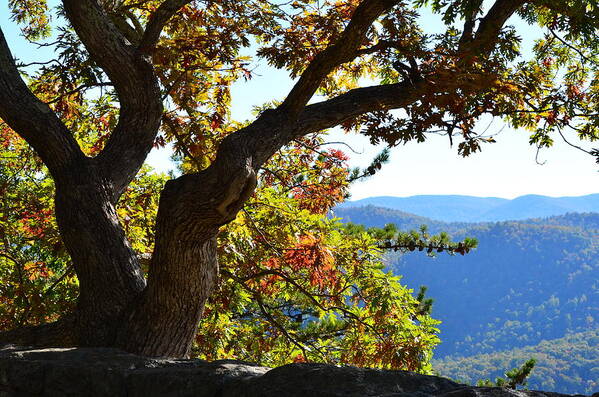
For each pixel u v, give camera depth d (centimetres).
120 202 734
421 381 223
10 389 292
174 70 584
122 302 451
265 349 932
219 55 576
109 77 494
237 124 745
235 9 609
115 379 268
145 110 501
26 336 461
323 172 858
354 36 446
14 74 472
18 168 918
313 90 463
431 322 813
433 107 471
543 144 623
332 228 819
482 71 488
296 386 222
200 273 432
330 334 1112
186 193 405
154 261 431
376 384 218
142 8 664
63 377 278
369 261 810
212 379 247
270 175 859
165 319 437
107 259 453
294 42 608
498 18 514
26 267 833
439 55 496
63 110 620
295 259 688
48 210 758
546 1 515
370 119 496
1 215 834
